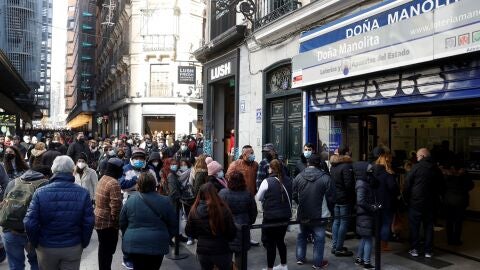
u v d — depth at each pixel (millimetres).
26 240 5195
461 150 10172
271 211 6102
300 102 10047
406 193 6914
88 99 64562
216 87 16078
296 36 10047
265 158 7891
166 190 7609
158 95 32469
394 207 7023
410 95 6770
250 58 12391
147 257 4645
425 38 6180
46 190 4312
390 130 10281
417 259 6730
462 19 5637
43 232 4277
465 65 5938
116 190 5574
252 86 12242
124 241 4668
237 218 5527
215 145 15898
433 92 6398
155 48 32250
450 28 5805
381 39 6980
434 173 6734
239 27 12406
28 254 5531
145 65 32625
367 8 7391
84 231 4406
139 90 32688
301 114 9961
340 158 7188
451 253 7020
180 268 6551
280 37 10656
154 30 32562
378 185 6473
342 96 8289
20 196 5102
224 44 13820
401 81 6938
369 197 6402
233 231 4668
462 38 5637
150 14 32531
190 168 7824
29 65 78000
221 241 4645
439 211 8359
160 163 8422
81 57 69750
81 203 4391
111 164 5703
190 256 7188
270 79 11445
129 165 6863
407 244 7625
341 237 7043
